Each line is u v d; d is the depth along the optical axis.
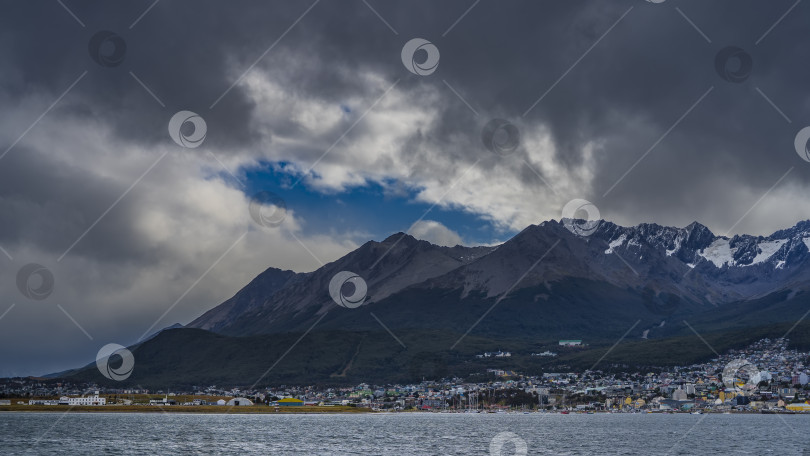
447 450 177.75
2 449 174.75
